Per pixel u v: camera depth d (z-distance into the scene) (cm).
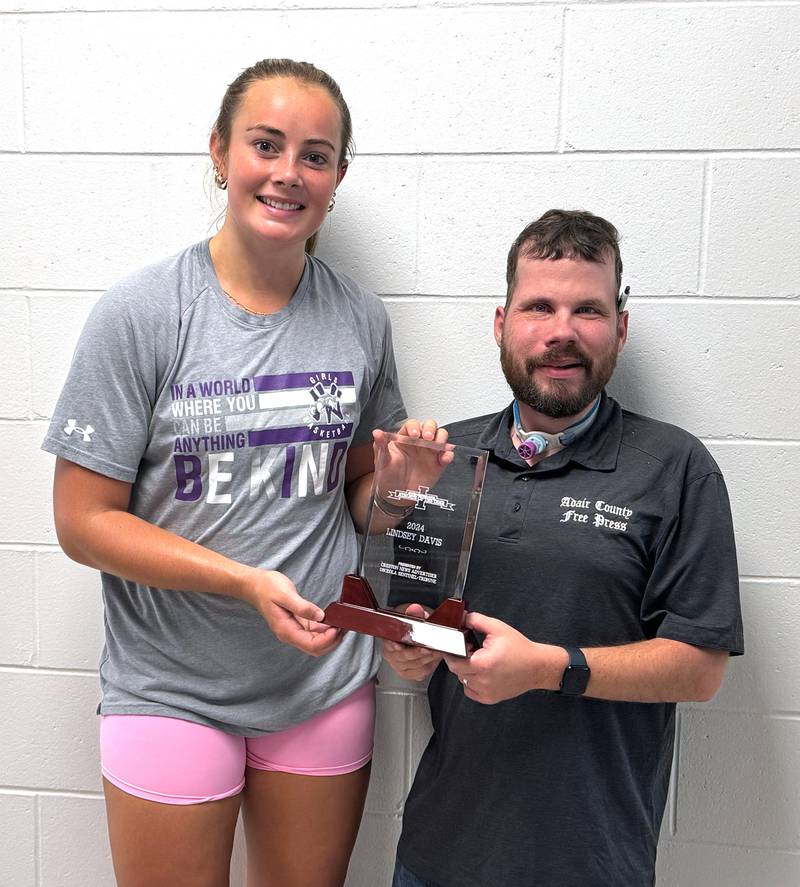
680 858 145
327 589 124
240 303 119
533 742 113
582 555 111
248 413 116
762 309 136
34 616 150
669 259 137
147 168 142
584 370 113
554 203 138
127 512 117
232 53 139
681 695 108
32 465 148
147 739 118
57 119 142
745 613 141
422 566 109
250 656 121
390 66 137
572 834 112
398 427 137
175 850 119
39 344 146
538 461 118
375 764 147
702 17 132
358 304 129
